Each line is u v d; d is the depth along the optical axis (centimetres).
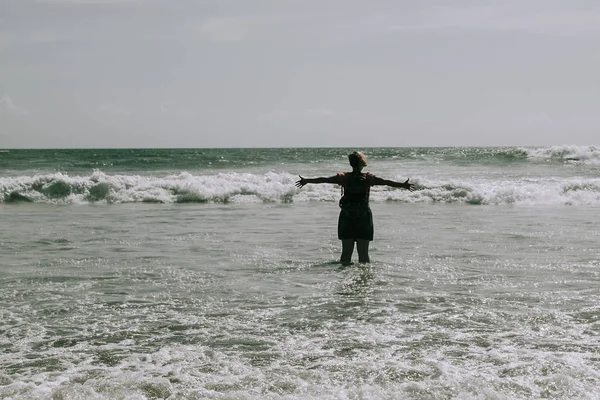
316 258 913
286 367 437
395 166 4150
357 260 902
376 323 553
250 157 5734
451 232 1214
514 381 404
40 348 484
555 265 843
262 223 1402
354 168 866
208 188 2158
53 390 388
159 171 4066
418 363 443
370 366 437
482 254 941
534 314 580
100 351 476
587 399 375
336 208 1822
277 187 2184
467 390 389
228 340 504
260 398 376
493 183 2739
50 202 2112
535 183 2725
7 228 1300
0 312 598
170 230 1266
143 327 545
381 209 1764
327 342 496
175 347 485
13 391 387
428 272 798
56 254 949
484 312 589
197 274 791
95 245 1047
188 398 378
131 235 1184
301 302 638
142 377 414
